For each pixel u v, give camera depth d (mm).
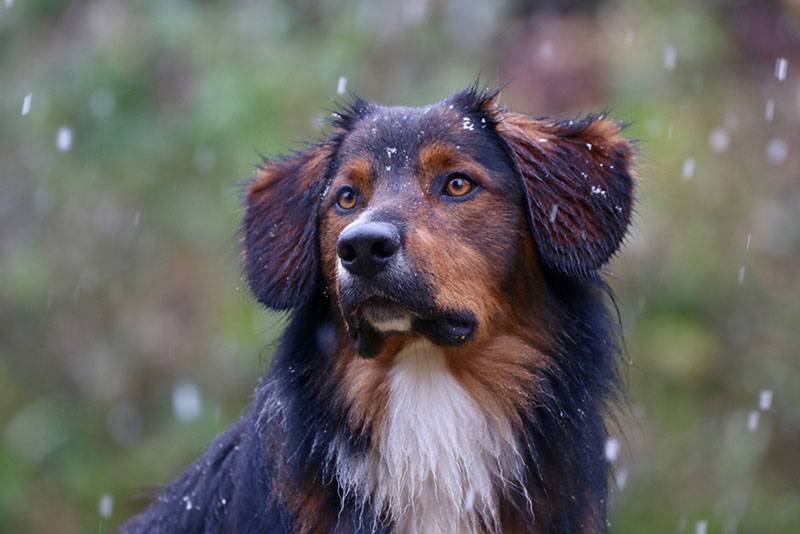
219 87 13992
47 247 14625
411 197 6621
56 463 14352
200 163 14336
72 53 14977
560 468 6832
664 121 14016
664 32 14609
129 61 14539
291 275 7020
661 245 13891
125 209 14664
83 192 14625
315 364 6930
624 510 13555
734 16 15992
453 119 6832
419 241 6441
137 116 14617
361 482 6832
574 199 6793
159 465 13883
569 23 15141
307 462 6805
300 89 14141
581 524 6852
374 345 6629
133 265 14688
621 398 7594
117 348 14617
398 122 6891
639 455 13742
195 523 7234
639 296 13945
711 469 13844
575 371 6906
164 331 14469
